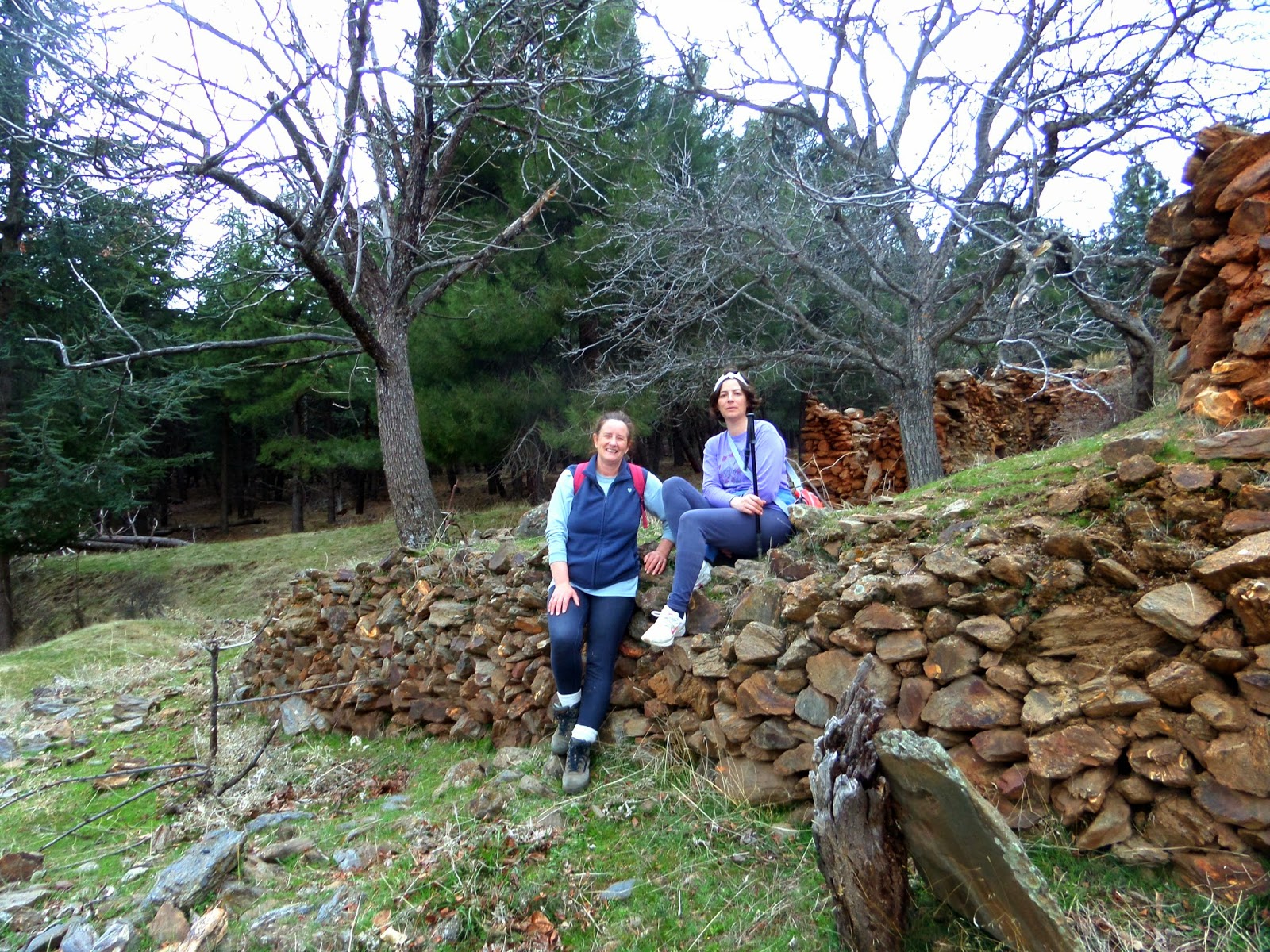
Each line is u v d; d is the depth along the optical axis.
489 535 6.36
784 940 2.19
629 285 11.28
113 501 13.77
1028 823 2.28
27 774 4.57
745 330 12.77
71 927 2.62
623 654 3.51
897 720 2.53
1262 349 2.51
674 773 3.14
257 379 17.73
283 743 4.70
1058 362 13.76
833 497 11.84
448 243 10.18
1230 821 1.98
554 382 12.91
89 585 14.77
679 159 11.20
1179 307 3.03
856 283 10.79
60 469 12.70
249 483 28.73
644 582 3.57
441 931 2.38
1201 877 2.02
